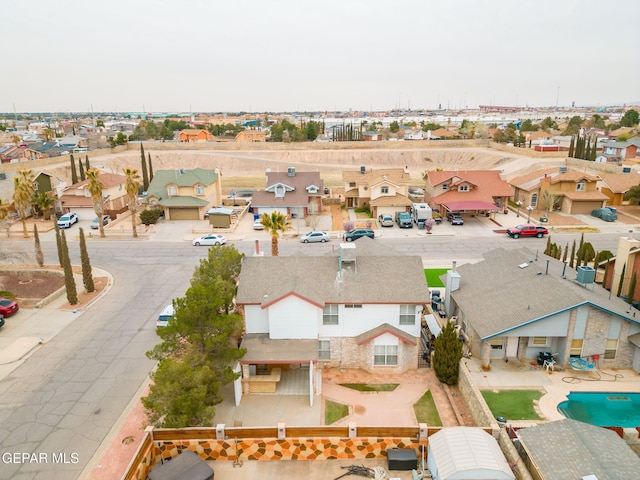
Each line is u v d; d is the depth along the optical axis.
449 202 68.00
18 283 45.31
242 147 145.62
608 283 36.81
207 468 19.72
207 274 32.31
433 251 53.94
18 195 58.97
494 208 65.56
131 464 19.55
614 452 18.66
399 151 139.25
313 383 27.09
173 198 70.88
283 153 140.50
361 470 21.22
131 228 65.25
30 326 35.88
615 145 118.12
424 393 27.39
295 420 24.84
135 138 191.25
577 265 42.34
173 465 19.81
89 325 36.06
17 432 23.98
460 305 32.81
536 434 20.22
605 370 29.12
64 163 105.38
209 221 67.88
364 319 29.59
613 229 61.88
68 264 39.03
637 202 74.56
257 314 29.56
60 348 32.53
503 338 29.89
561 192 71.19
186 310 25.08
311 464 21.83
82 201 70.25
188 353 24.56
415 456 21.08
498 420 24.06
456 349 27.27
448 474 18.28
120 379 28.70
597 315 28.11
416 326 29.78
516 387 27.34
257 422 24.69
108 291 43.19
